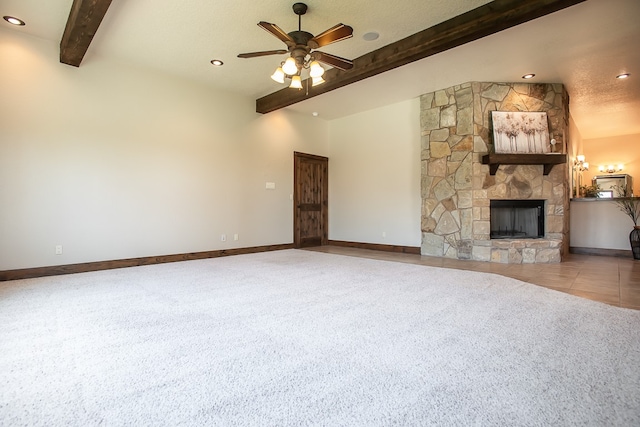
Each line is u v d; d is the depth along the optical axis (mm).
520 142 5250
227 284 3672
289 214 6992
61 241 4203
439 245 5754
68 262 4254
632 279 3906
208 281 3820
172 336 2199
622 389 1559
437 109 5766
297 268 4645
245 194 6195
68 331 2281
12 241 3877
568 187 6121
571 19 3471
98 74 4488
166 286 3572
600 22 3527
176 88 5246
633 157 9109
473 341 2111
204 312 2695
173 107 5215
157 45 4195
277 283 3717
